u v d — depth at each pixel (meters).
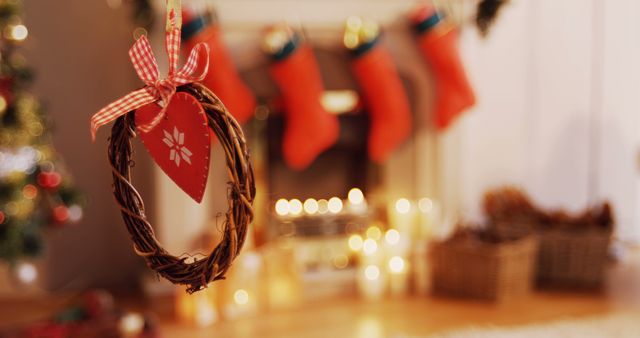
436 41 3.03
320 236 3.14
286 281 2.76
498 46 3.51
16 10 2.34
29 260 2.74
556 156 3.67
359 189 3.31
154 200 2.87
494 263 2.76
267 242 3.07
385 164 3.27
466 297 2.86
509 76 3.55
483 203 3.34
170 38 0.54
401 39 3.09
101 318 2.18
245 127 3.04
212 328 2.52
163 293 2.92
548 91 3.61
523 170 3.63
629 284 3.05
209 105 0.54
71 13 3.01
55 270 3.08
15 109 2.27
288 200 3.22
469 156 3.54
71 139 3.07
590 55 3.63
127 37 3.05
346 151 3.28
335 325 2.53
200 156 0.54
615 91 3.69
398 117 3.04
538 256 3.07
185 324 2.57
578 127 3.68
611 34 3.64
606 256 3.04
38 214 2.50
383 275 2.93
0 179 2.31
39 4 2.97
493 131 3.56
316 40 2.99
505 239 2.92
